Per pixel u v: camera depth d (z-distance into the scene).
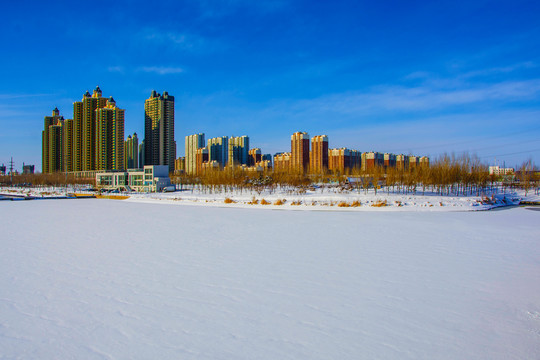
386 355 7.80
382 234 23.50
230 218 33.00
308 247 19.17
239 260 16.22
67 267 14.96
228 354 7.86
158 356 7.78
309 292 11.90
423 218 32.81
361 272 14.26
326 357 7.71
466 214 36.59
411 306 10.66
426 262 15.84
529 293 11.77
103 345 8.29
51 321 9.62
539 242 20.56
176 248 18.89
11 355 7.85
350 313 10.14
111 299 11.23
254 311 10.29
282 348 8.13
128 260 16.19
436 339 8.55
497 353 7.88
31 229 25.77
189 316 9.93
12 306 10.65
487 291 11.98
